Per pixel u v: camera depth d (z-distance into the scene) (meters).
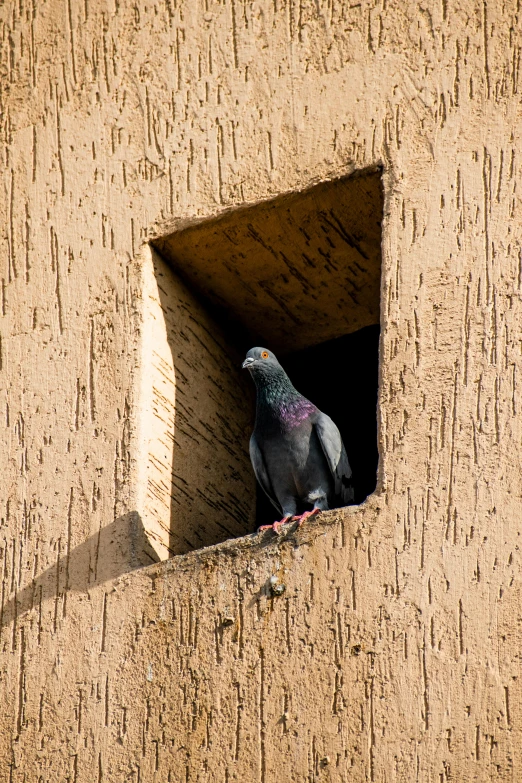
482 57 7.87
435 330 7.25
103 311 8.40
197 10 9.02
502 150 7.56
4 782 7.14
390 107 8.02
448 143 7.73
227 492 8.88
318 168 8.08
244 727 6.69
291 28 8.62
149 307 8.40
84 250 8.65
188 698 6.92
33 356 8.48
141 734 6.95
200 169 8.50
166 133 8.73
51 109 9.25
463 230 7.45
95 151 8.94
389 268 7.51
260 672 6.80
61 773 7.04
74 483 7.95
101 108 9.06
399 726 6.31
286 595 6.94
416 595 6.59
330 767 6.37
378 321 9.34
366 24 8.35
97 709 7.14
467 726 6.16
